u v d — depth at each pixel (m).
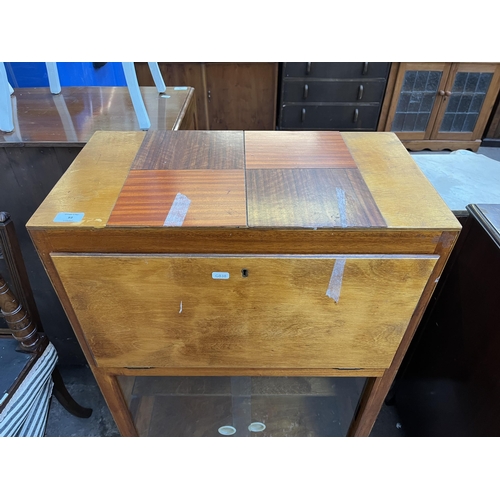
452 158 1.29
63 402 1.16
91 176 0.72
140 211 0.63
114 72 2.36
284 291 0.67
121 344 0.76
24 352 0.98
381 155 0.80
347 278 0.65
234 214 0.62
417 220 0.61
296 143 0.84
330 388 1.10
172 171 0.73
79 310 0.70
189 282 0.66
